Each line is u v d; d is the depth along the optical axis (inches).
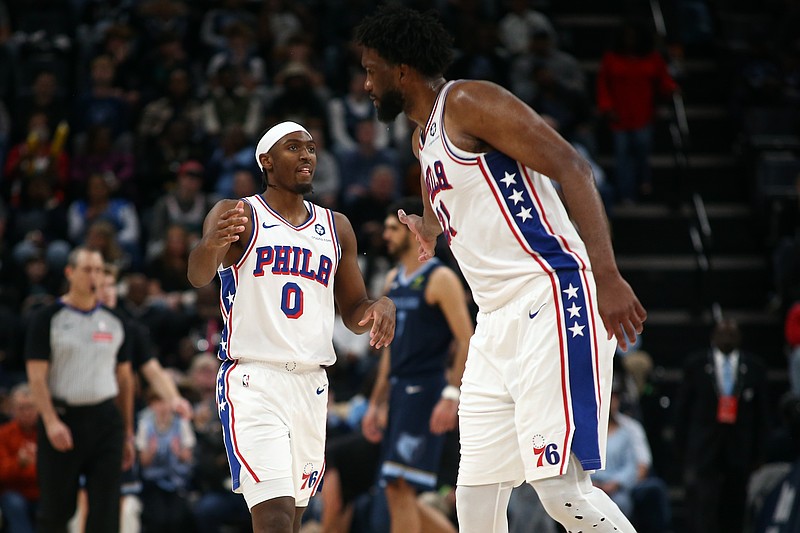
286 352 305.0
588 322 261.4
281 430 299.3
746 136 913.5
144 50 908.6
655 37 920.9
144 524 574.2
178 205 778.2
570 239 267.0
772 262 836.0
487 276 271.7
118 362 478.9
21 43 920.3
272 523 288.4
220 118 844.6
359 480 527.2
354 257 327.0
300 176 312.7
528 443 264.5
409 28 275.0
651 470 636.1
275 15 933.2
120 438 464.8
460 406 285.7
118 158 810.8
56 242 745.6
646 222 854.5
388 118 285.4
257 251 306.8
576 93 862.5
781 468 600.4
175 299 700.7
